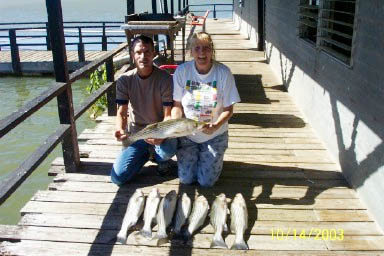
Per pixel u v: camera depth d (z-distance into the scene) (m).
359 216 3.32
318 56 5.00
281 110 6.09
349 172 3.84
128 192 3.69
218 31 16.42
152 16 7.59
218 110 3.52
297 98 6.29
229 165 4.23
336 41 4.41
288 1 7.12
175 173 4.04
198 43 3.28
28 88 11.63
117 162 3.75
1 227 3.17
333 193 3.67
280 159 4.38
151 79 3.61
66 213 3.36
